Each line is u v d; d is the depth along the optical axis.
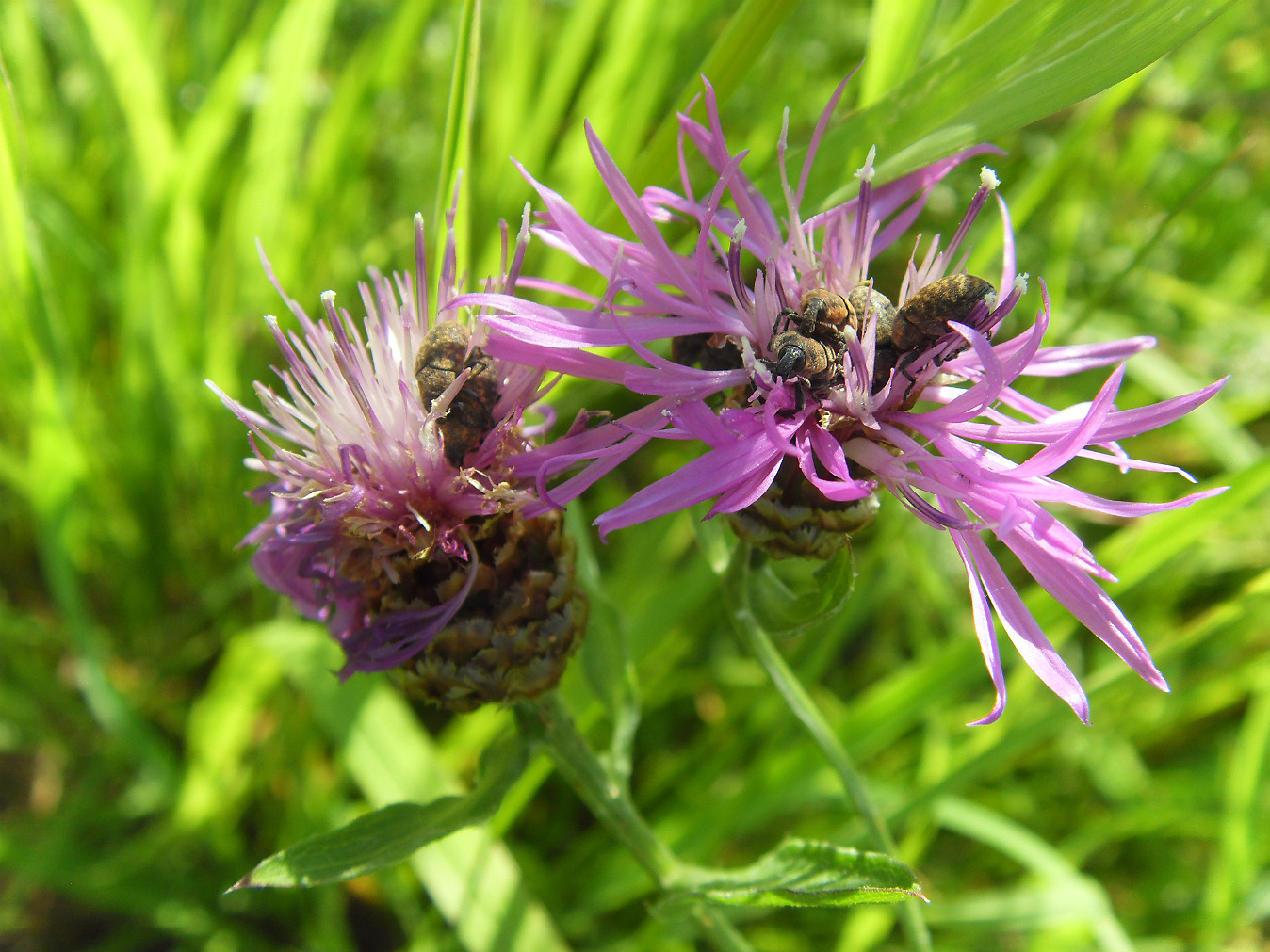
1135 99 0.15
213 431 0.15
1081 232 0.17
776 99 0.15
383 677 0.12
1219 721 0.15
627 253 0.07
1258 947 0.15
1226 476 0.13
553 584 0.07
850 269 0.07
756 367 0.06
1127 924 0.15
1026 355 0.06
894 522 0.12
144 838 0.14
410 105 0.17
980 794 0.15
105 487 0.15
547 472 0.07
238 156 0.16
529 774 0.12
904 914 0.10
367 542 0.07
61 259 0.15
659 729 0.15
